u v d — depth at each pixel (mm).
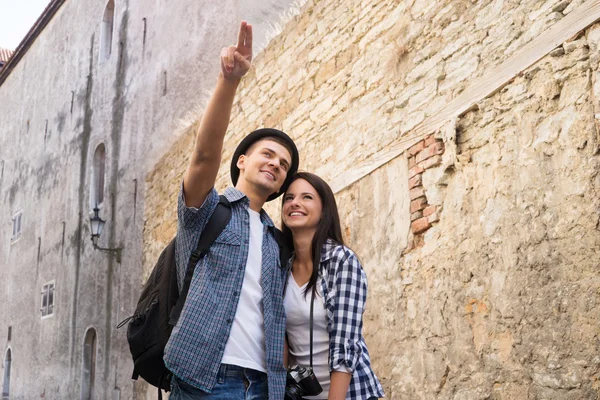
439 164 4375
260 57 7742
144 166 11234
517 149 3713
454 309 4059
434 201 4379
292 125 6711
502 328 3654
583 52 3352
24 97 19281
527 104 3678
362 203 5266
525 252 3561
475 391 3803
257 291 2303
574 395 3154
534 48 3680
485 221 3891
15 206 18469
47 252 15359
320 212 2607
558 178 3414
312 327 2465
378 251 4953
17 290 17094
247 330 2229
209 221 2309
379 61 5328
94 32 14797
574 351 3188
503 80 3881
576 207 3283
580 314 3182
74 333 12984
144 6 12445
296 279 2578
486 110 4004
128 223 11469
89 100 14352
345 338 2375
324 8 6395
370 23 5555
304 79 6598
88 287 12672
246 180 2500
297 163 2652
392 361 4613
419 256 4461
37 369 14734
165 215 10047
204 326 2143
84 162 14016
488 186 3906
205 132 2256
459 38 4379
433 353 4203
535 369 3398
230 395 2139
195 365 2109
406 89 4891
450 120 4297
